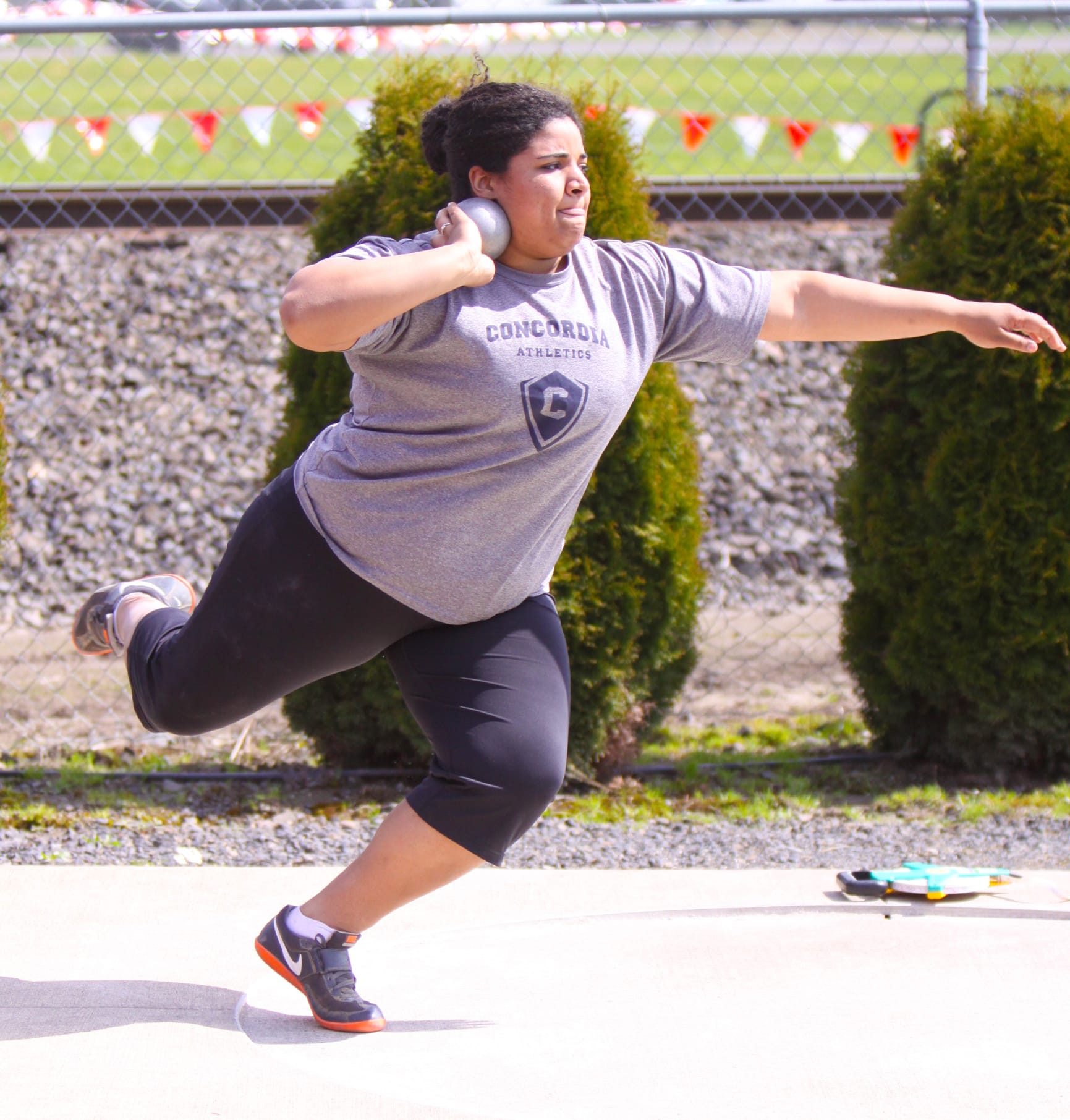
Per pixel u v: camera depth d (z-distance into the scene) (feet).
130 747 64.64
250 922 40.96
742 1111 28.91
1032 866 48.52
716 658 83.61
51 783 58.13
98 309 109.09
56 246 112.06
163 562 94.58
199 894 43.45
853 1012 34.35
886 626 61.46
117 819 53.31
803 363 110.11
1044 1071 30.89
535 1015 34.32
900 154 90.53
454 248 27.53
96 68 171.42
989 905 42.32
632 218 55.42
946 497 57.41
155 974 36.63
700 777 60.49
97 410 103.30
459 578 30.53
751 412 106.52
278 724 69.36
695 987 36.17
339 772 59.57
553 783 31.12
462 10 59.31
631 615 56.49
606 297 30.78
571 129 29.48
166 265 111.96
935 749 61.72
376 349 28.68
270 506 31.60
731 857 49.62
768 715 72.74
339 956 33.22
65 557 94.17
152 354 106.73
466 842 31.24
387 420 29.73
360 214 57.52
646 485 56.44
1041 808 55.83
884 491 59.57
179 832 51.88
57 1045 31.81
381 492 29.89
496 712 31.24
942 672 59.06
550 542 31.91
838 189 95.14
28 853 48.75
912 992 35.73
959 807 56.08
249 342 108.06
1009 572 57.16
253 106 94.32
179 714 33.32
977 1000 35.17
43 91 166.61
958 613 58.29
